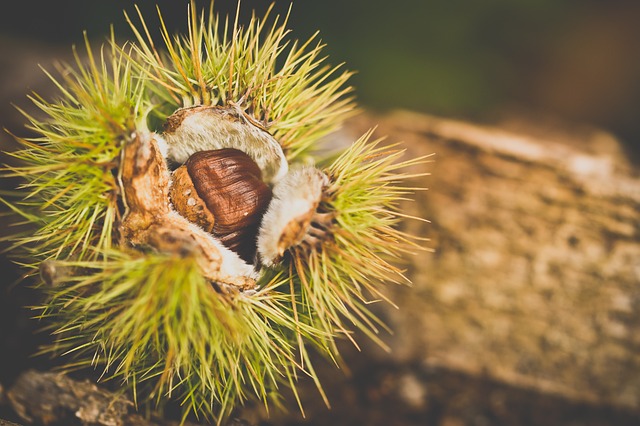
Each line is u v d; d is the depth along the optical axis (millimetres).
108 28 363
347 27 400
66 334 215
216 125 206
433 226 280
